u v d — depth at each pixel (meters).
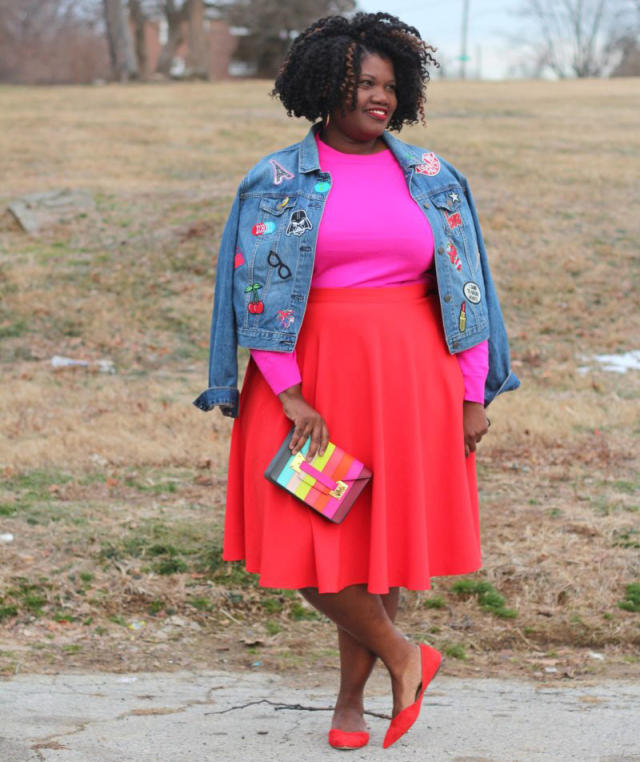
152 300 14.73
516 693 4.74
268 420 3.53
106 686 4.77
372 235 3.42
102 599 6.09
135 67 54.34
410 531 3.48
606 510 7.61
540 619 6.14
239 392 3.69
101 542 6.67
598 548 6.89
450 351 3.55
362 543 3.49
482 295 3.64
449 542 3.59
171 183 21.48
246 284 3.46
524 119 31.28
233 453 3.71
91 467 8.31
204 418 9.91
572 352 13.00
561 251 16.67
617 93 40.16
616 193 20.36
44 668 5.21
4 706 4.01
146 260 16.22
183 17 55.84
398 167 3.54
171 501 7.57
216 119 31.11
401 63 3.56
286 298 3.42
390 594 3.70
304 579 3.45
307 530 3.45
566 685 5.07
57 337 13.44
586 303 14.77
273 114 32.59
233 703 4.32
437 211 3.52
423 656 3.48
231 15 61.78
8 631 5.68
